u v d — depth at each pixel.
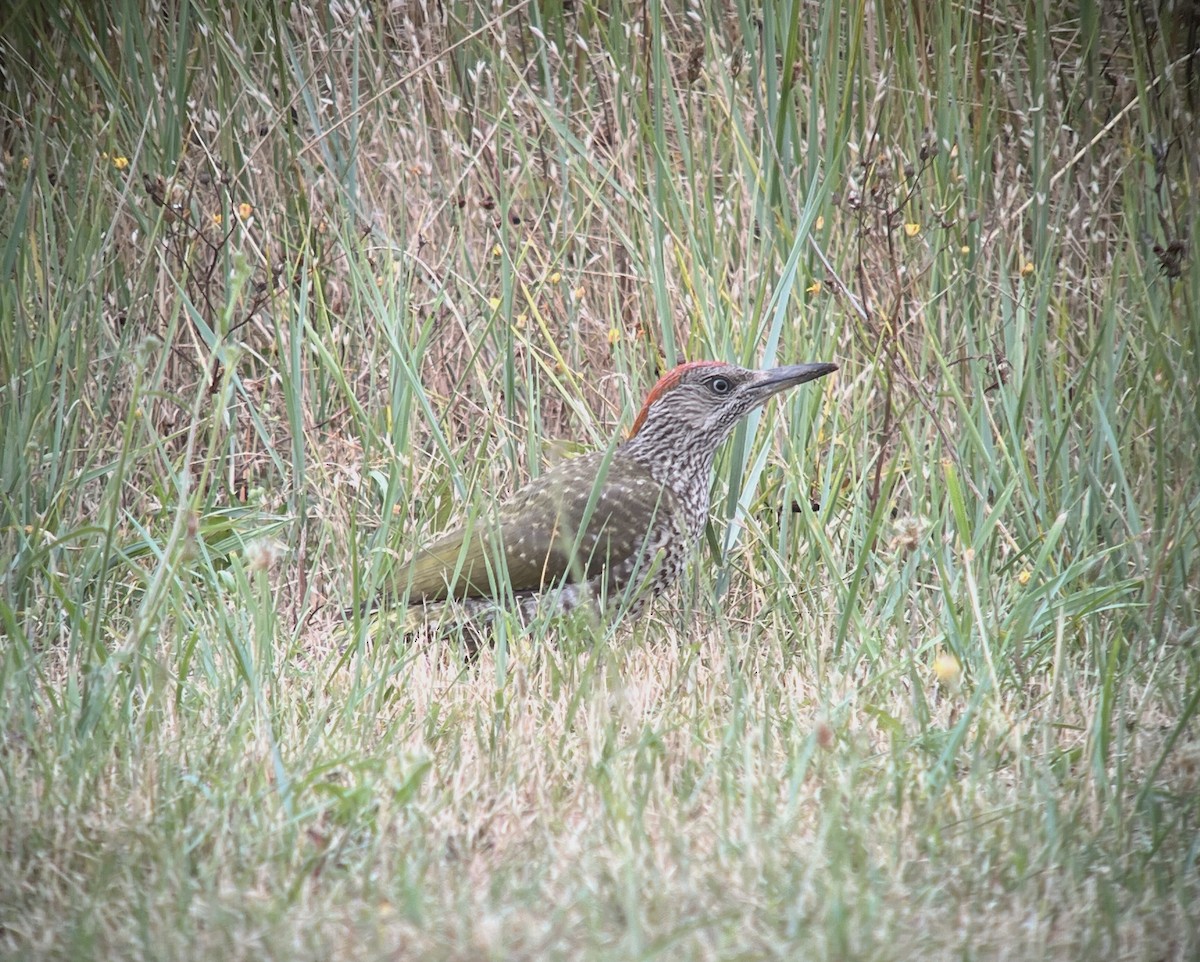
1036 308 10.73
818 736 6.96
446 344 11.84
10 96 12.62
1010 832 6.83
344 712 7.95
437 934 5.82
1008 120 11.91
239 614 9.13
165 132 12.00
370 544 10.60
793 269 10.42
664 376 10.22
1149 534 9.48
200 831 6.71
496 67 12.12
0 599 9.32
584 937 5.82
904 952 5.78
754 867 6.31
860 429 10.76
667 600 10.49
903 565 10.05
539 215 12.09
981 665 8.67
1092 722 7.77
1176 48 11.88
